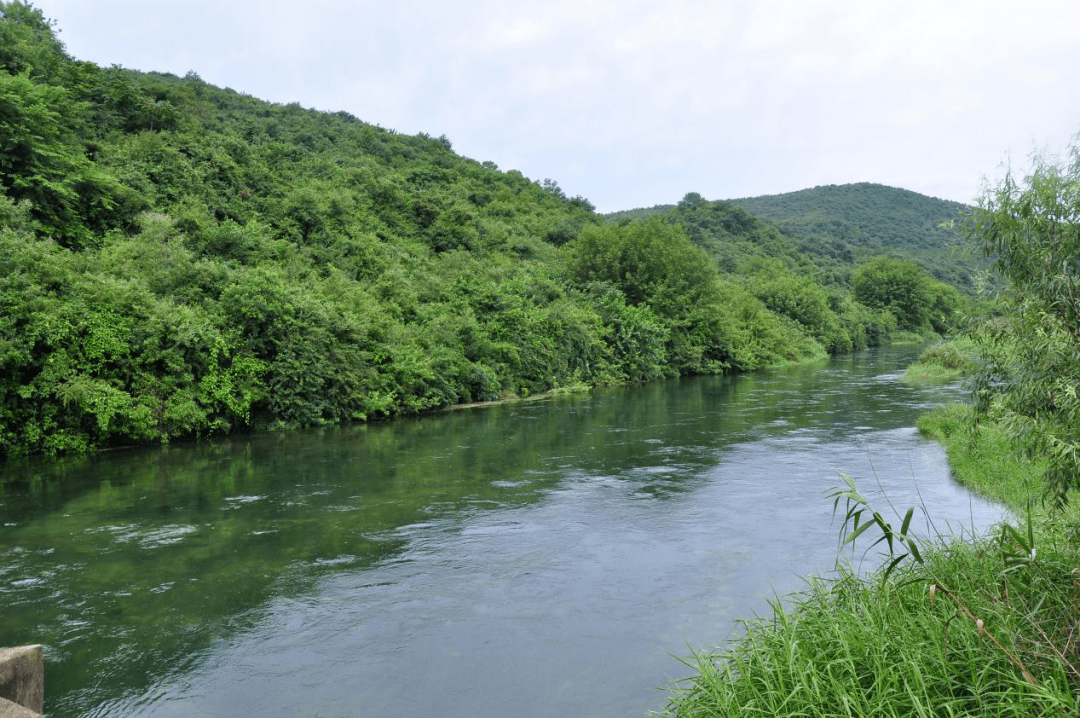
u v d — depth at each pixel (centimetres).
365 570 739
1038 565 417
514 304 2748
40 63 2798
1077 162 464
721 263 7900
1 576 721
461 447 1483
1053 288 448
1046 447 421
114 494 1067
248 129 4575
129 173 2428
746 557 761
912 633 419
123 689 502
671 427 1758
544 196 6894
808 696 370
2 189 1802
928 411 2002
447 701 482
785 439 1534
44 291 1427
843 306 6681
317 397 1819
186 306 1684
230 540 841
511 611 632
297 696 491
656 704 472
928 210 17825
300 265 2425
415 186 4781
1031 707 339
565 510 965
